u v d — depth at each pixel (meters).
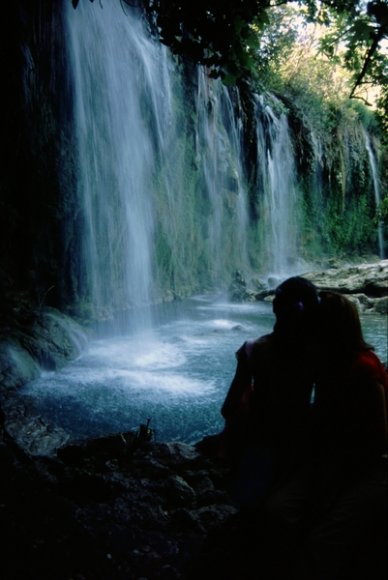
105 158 14.59
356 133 30.48
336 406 2.27
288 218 26.77
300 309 2.26
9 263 12.36
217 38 5.51
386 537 2.23
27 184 12.36
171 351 11.19
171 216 18.48
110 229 15.08
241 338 12.62
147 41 16.20
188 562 3.06
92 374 9.23
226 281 22.11
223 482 4.46
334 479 2.30
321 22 7.81
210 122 20.34
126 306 15.91
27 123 11.88
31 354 9.22
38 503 3.78
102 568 3.00
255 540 2.51
